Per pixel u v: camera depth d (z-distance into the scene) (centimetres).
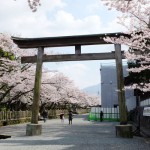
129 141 1784
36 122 2205
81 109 11619
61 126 3447
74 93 7256
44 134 2339
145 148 1466
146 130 2480
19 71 2945
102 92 5178
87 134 2353
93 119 5044
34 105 2188
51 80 4209
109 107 5075
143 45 1594
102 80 5197
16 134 2339
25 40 2227
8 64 2652
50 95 5066
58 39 2189
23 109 5078
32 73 3341
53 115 6519
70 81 6225
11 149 1430
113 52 2108
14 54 2783
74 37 2141
